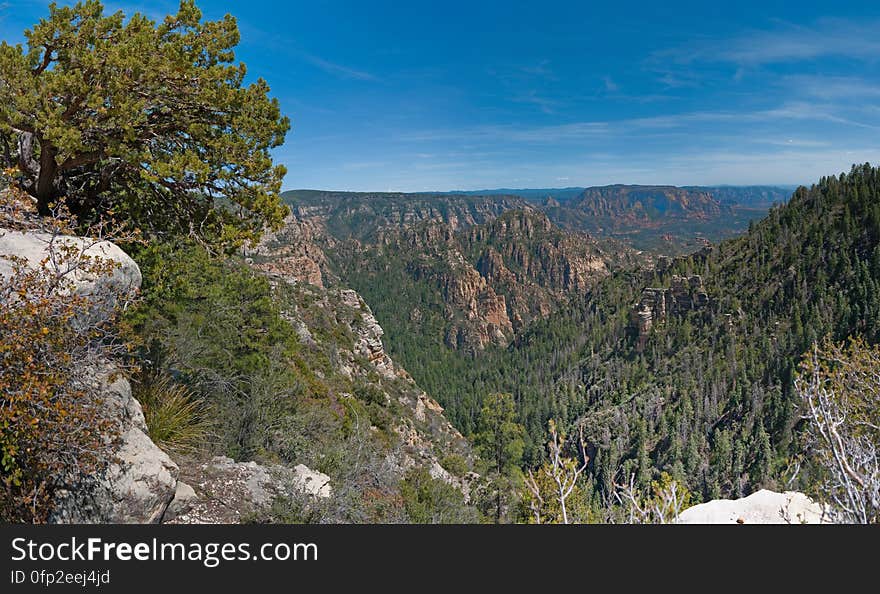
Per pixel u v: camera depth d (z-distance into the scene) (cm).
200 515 774
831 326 12212
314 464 1185
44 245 697
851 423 569
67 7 1036
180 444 949
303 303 6931
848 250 14462
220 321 1614
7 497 546
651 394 13562
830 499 449
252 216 1300
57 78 967
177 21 1188
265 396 1302
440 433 6144
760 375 12069
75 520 582
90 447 538
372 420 3666
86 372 565
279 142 1298
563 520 517
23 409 465
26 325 477
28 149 1154
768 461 8469
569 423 13688
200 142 1236
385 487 1352
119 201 1288
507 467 4706
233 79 1248
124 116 1031
